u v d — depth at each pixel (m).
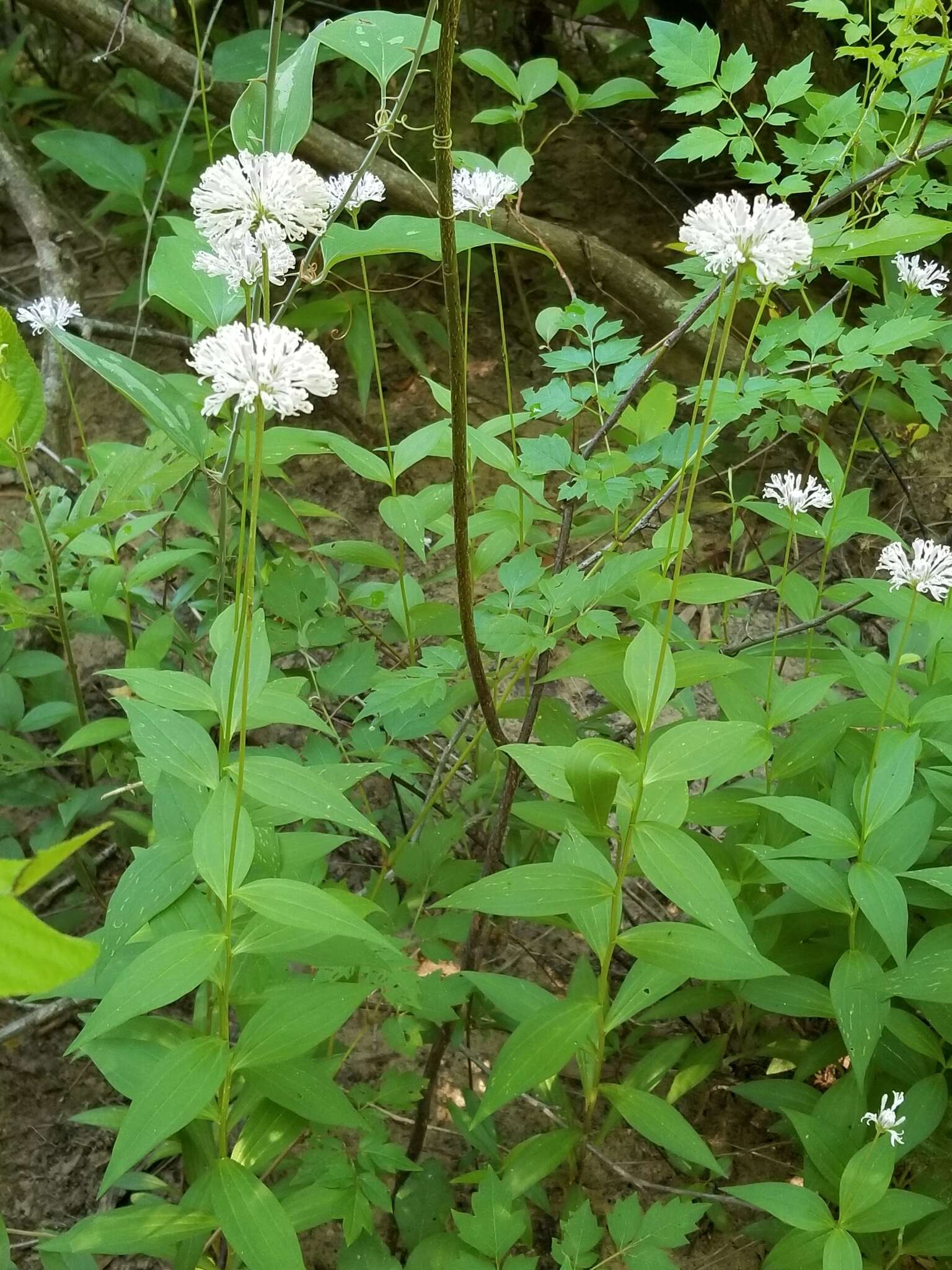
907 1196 0.36
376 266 0.91
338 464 0.84
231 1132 0.40
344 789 0.35
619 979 0.55
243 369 0.26
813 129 0.49
